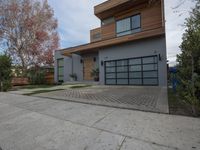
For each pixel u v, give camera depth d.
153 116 4.43
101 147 2.96
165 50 11.79
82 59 18.50
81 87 13.50
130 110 5.18
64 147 3.09
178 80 5.30
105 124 4.05
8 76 13.89
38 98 8.55
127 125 3.88
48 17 24.91
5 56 14.26
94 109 5.54
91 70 17.56
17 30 22.72
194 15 5.80
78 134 3.60
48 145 3.22
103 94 8.74
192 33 4.64
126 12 15.34
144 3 14.09
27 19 22.78
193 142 2.90
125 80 14.10
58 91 11.09
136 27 14.70
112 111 5.17
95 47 15.30
